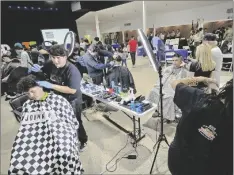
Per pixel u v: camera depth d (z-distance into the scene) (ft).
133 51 25.25
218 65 8.01
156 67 6.19
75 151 5.04
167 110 9.15
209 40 8.20
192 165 3.32
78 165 5.08
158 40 18.51
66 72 6.78
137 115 6.91
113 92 9.23
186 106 3.35
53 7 26.94
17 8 24.75
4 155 7.95
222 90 2.92
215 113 2.89
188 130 3.27
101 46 12.61
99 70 11.02
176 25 38.75
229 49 17.39
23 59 14.07
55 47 6.44
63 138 4.87
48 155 4.67
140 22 45.21
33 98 5.11
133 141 8.25
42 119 4.97
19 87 4.98
